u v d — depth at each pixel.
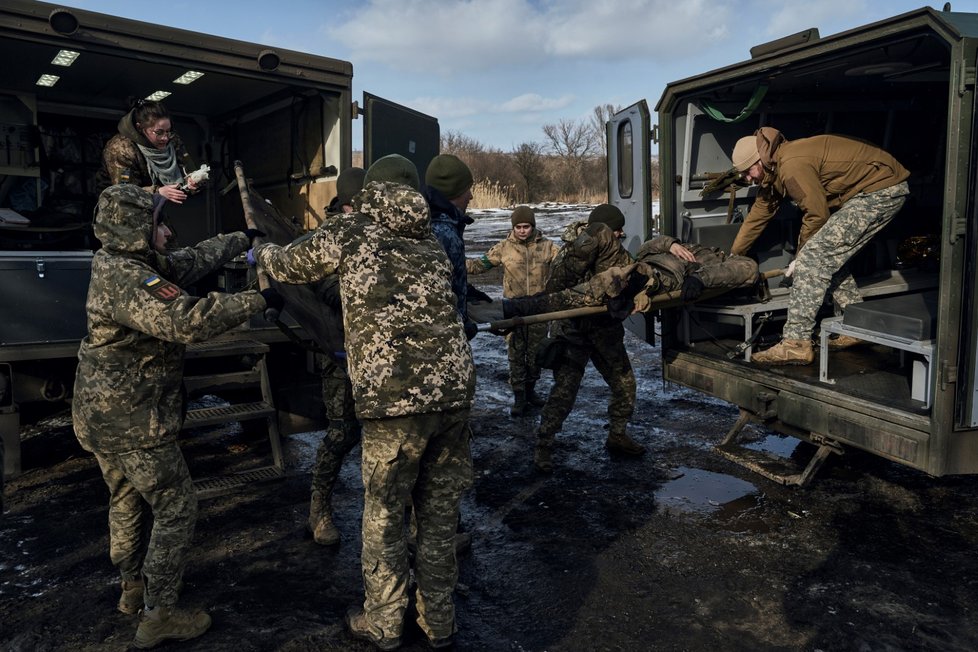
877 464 4.50
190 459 4.70
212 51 4.39
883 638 2.69
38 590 3.09
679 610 2.91
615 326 4.39
